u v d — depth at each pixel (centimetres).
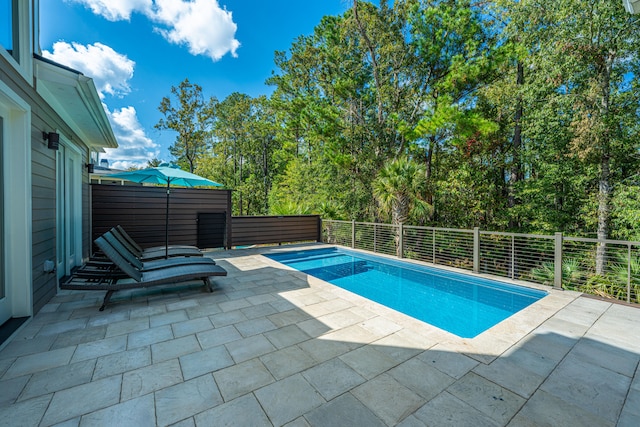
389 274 686
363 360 254
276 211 1188
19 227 328
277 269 616
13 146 325
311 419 184
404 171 867
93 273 407
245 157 2544
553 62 829
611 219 842
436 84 1088
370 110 1423
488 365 246
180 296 433
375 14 1191
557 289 462
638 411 191
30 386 215
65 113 511
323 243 1038
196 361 252
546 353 265
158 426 178
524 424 180
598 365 246
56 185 437
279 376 230
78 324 328
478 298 522
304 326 326
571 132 907
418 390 213
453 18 1065
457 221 1262
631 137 793
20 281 330
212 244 868
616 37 742
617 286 476
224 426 179
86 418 184
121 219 746
